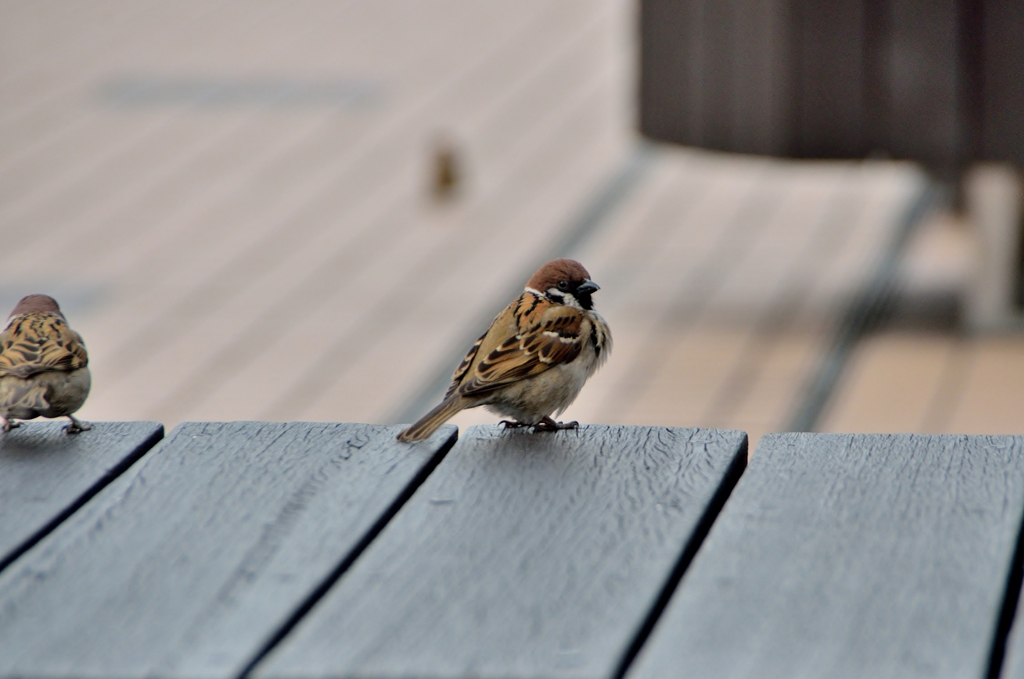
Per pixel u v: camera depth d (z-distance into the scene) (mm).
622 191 21641
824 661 2471
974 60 13586
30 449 3828
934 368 14438
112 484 3562
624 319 16500
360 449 3770
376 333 16062
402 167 22656
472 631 2635
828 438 3717
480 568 2932
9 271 18688
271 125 24922
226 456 3697
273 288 17797
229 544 3098
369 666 2508
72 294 17734
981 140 13672
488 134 24250
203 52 29516
